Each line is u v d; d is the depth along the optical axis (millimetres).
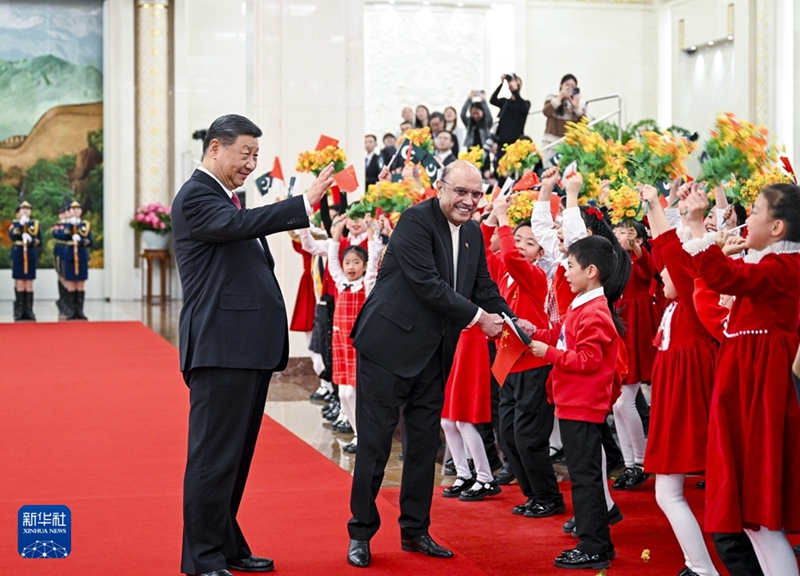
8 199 18281
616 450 5656
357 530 3988
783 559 3225
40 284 18531
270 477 5434
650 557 4066
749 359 3277
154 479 5289
